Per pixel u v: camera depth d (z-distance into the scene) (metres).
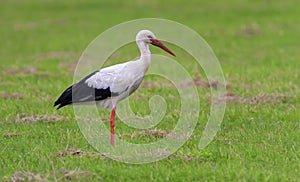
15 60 25.48
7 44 30.75
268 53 25.61
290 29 32.06
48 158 10.79
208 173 9.86
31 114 14.62
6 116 14.39
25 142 11.97
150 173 9.88
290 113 14.32
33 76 20.58
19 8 43.88
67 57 25.73
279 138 12.04
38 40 31.70
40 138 12.43
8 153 11.29
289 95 16.28
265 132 12.63
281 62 22.83
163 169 10.13
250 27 32.72
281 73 20.06
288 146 11.55
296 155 10.93
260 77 19.42
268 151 11.16
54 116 14.20
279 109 14.97
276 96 16.06
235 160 10.65
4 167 10.38
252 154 10.98
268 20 35.22
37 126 13.42
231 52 26.12
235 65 22.75
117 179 9.76
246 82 18.67
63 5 44.25
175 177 9.75
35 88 18.19
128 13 39.62
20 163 10.57
